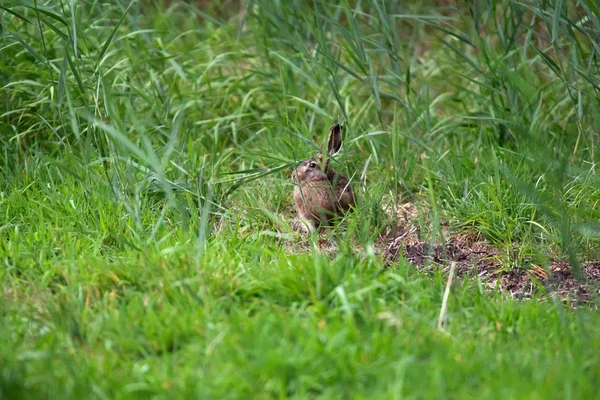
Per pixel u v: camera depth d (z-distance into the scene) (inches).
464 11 684.1
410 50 617.6
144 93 501.7
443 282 349.4
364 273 331.3
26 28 526.6
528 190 358.0
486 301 326.3
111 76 522.3
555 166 383.6
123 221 390.9
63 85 406.9
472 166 471.2
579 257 390.3
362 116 539.2
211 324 288.2
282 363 258.8
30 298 325.4
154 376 262.8
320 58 536.1
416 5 662.5
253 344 275.1
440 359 265.7
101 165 420.2
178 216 403.5
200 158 466.9
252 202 440.1
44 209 411.5
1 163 474.3
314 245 378.0
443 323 302.7
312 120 503.8
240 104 542.9
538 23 570.9
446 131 520.7
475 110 553.0
